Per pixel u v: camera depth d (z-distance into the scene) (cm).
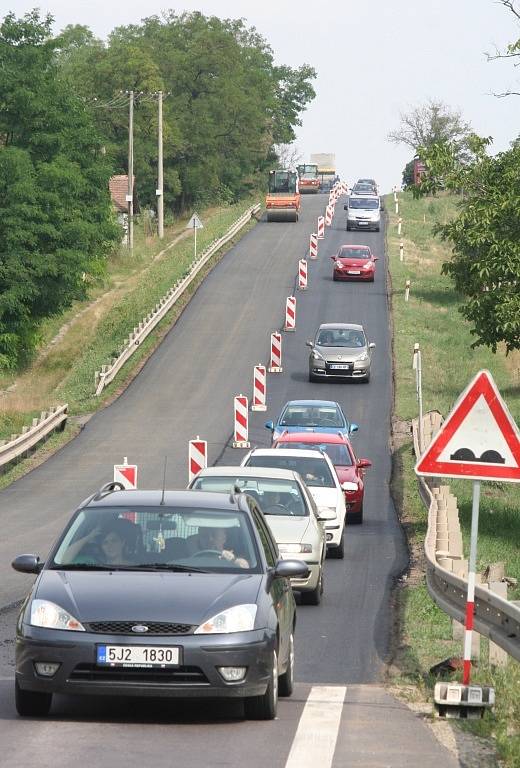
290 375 9438
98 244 12900
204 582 2005
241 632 1916
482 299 5262
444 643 2897
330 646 2886
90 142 11925
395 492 6022
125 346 9906
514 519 5394
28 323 11388
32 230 10744
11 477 6203
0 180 10656
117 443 7156
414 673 2503
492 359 10675
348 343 9275
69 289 11400
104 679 1889
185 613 1917
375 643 2931
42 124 11400
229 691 1895
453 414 2083
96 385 8850
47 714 1983
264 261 14962
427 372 9831
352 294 12912
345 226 18750
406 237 17988
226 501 2233
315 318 11625
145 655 1881
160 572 2042
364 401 8556
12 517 5066
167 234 19875
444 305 12850
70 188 11119
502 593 2425
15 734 1819
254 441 7156
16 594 3475
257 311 11888
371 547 4619
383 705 2131
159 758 1683
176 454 6806
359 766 1669
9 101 11206
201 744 1781
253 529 2167
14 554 4197
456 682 2269
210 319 11481
